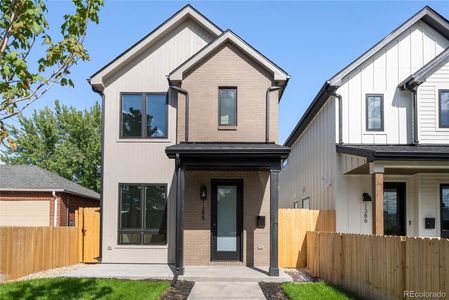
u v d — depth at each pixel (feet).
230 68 42.88
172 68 44.91
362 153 37.04
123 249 42.63
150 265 41.19
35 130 123.85
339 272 32.04
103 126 43.93
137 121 44.09
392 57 44.45
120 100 44.34
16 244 34.35
